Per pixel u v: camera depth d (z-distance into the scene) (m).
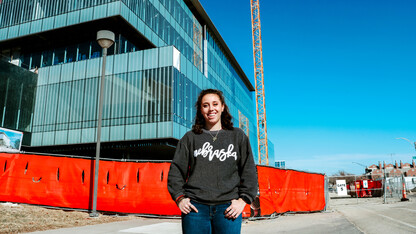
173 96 28.19
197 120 2.56
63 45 34.31
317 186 14.12
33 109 32.22
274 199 11.38
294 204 12.57
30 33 33.38
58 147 31.69
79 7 31.59
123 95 29.84
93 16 30.31
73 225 8.34
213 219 2.28
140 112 28.77
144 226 8.35
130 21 30.53
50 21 32.72
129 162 10.81
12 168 11.02
